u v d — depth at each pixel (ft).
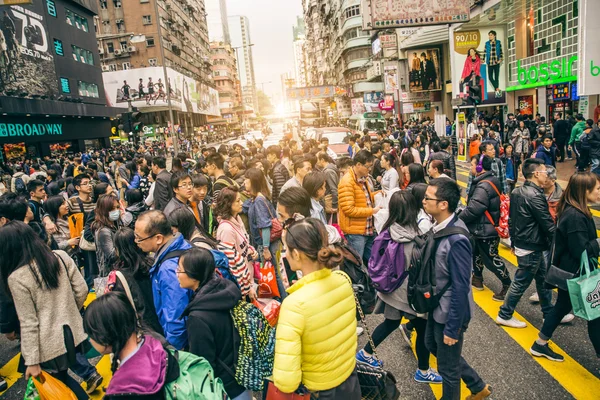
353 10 186.60
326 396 7.25
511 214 14.20
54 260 9.90
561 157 49.55
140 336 6.79
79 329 10.21
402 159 23.70
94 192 19.61
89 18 126.00
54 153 102.42
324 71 342.23
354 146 41.57
